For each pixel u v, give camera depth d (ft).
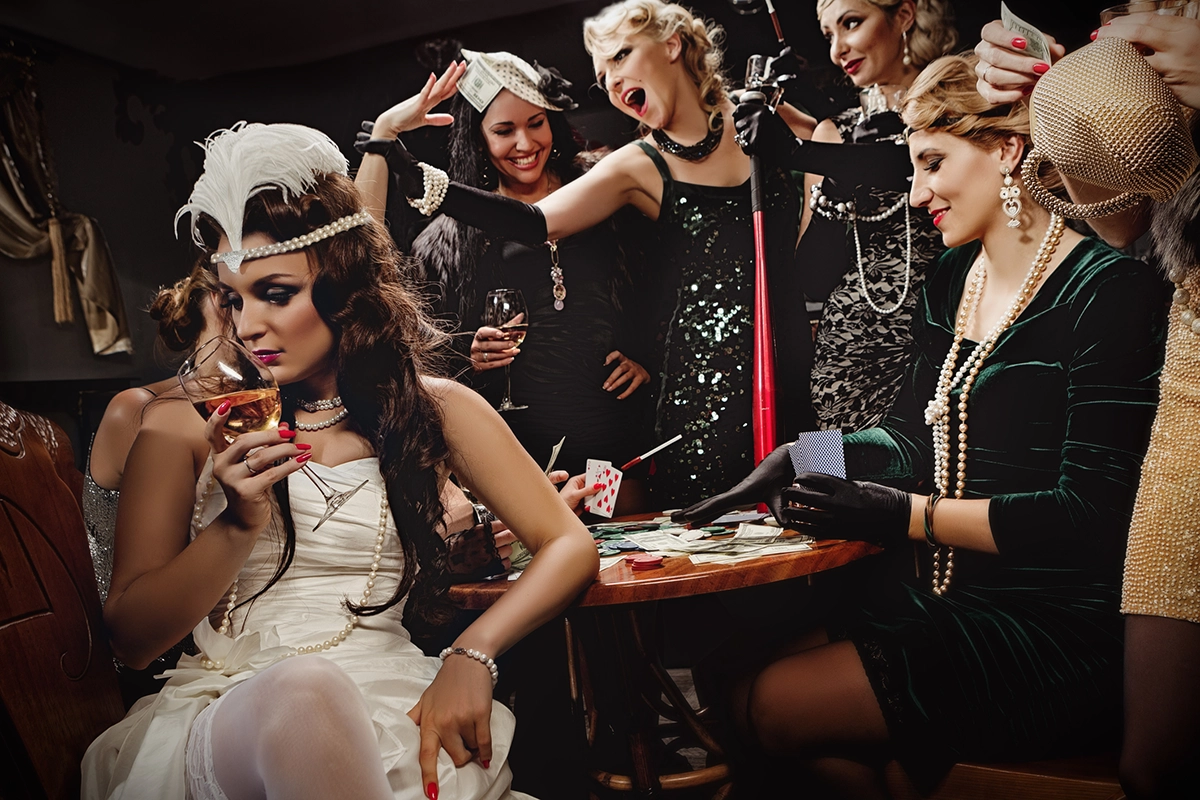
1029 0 8.05
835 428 7.69
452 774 3.78
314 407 4.75
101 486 5.37
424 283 8.78
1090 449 4.99
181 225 16.52
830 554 5.17
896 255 7.43
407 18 12.50
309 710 3.24
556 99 8.70
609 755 6.76
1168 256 4.43
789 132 7.70
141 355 17.63
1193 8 4.87
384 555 4.60
